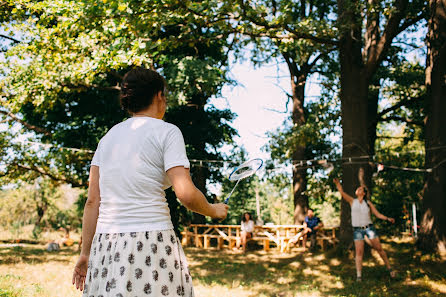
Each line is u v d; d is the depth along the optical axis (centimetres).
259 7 852
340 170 1590
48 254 1262
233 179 261
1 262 970
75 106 1620
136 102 189
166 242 170
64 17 751
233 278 842
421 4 1159
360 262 801
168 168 171
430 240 966
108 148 183
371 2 990
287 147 1623
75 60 908
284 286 757
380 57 1058
